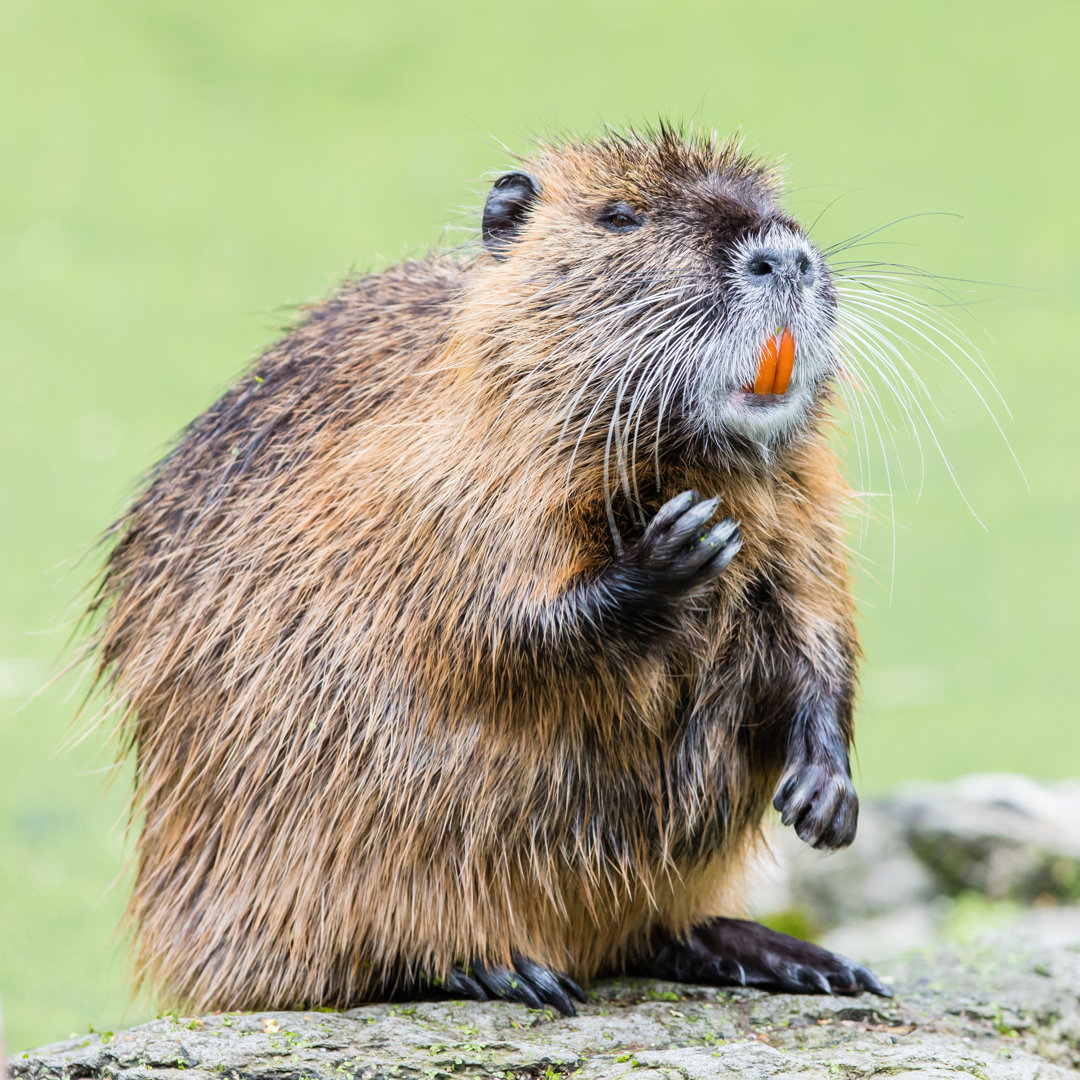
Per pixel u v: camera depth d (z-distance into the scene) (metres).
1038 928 12.97
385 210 40.97
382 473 8.52
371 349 9.18
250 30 51.19
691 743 8.62
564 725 8.26
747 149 9.79
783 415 8.18
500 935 8.48
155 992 9.46
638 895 8.89
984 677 20.91
